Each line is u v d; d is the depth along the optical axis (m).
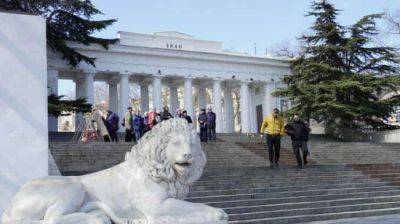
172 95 51.88
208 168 20.16
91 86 43.25
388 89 42.72
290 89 41.59
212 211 3.67
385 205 14.91
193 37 50.03
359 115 41.00
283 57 55.00
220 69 50.56
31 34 7.32
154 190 3.76
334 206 14.17
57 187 3.62
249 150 25.80
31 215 3.54
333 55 44.19
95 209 3.64
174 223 3.55
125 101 44.72
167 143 3.84
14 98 7.05
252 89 56.09
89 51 43.03
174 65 47.88
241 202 13.47
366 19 43.44
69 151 19.39
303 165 18.98
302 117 41.31
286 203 13.87
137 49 45.53
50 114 32.28
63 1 34.91
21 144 6.97
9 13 7.21
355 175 17.83
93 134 24.03
